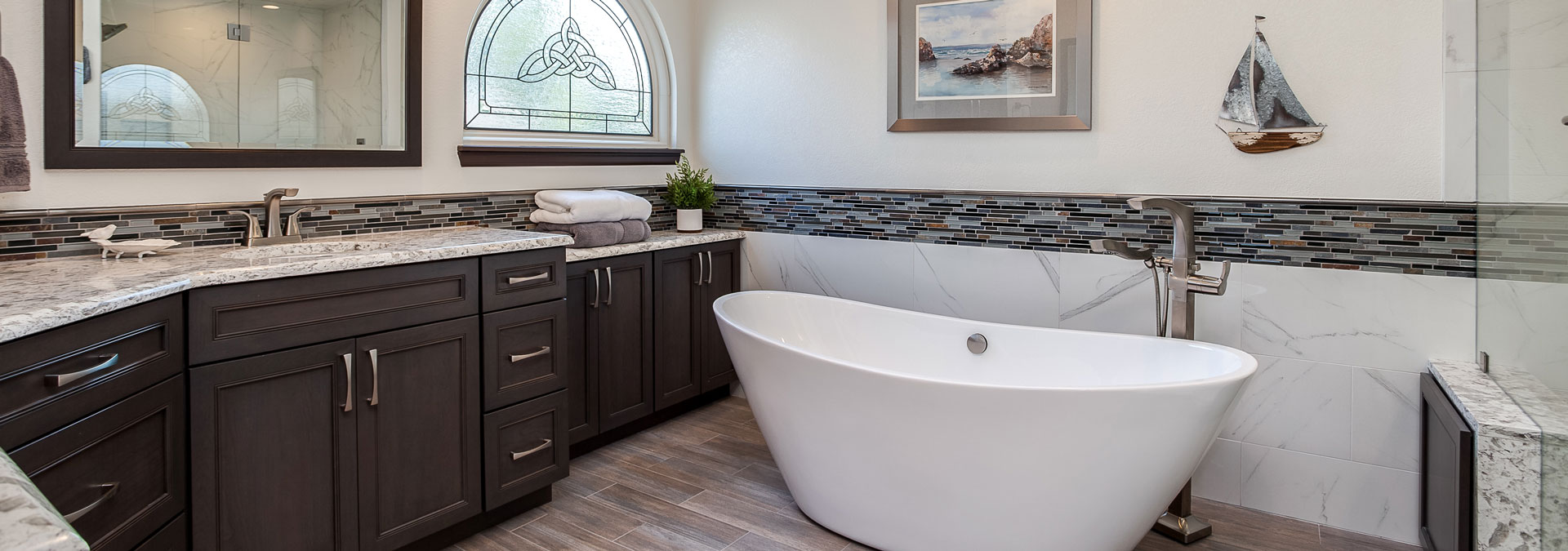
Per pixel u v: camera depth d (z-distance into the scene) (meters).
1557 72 1.69
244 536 1.91
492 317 2.42
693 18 3.85
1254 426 2.68
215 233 2.36
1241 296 2.67
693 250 3.52
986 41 3.06
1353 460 2.54
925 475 2.19
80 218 2.10
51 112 2.03
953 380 2.04
